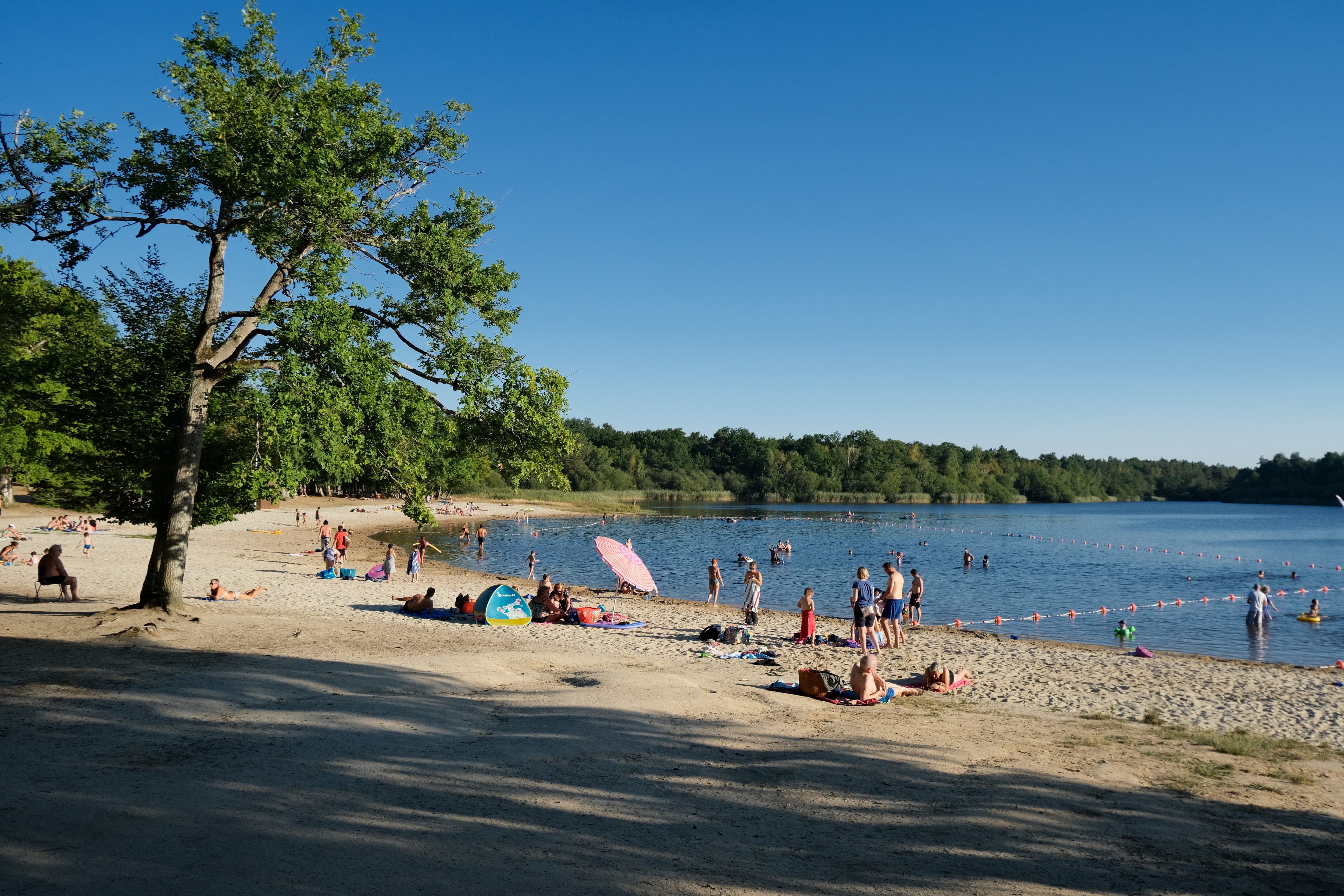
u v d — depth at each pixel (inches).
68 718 335.0
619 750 347.6
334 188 550.6
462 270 637.3
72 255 559.2
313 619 735.1
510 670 519.8
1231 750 400.8
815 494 6373.0
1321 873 244.2
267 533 2022.6
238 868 202.8
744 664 617.6
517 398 637.3
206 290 662.5
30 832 213.9
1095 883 231.5
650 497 5871.1
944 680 556.4
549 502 4372.5
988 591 1397.6
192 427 606.5
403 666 498.9
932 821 278.8
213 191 584.7
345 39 611.2
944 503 6653.5
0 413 716.0
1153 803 308.7
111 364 626.2
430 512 620.4
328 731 342.6
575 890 206.8
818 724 422.6
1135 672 658.2
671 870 225.0
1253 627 1031.6
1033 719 470.3
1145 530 3326.8
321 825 238.7
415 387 625.9
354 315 616.1
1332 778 355.3
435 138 643.5
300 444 515.5
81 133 545.3
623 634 755.4
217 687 406.3
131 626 551.2
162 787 259.0
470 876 210.5
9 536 1408.7
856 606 732.0
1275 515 4955.7
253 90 582.2
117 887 186.4
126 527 1759.4
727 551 2108.8
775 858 239.8
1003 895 219.5
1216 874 241.3
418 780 289.4
